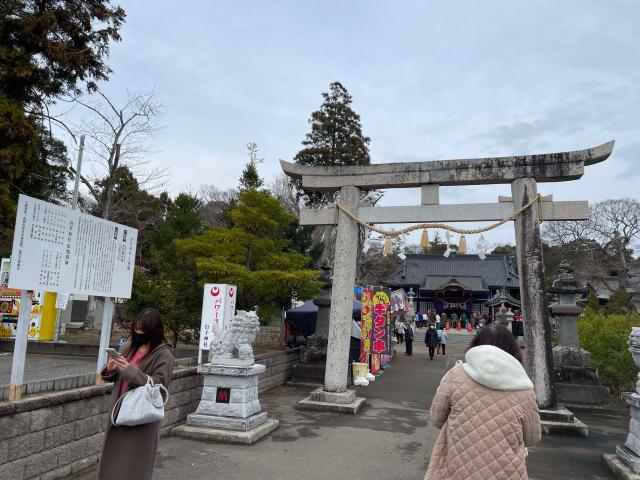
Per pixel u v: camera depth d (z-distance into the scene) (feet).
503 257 179.32
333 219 36.32
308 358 46.80
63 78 56.34
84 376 19.43
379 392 42.60
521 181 32.65
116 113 64.08
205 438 24.02
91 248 19.93
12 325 42.06
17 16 50.01
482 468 9.42
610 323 46.14
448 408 10.52
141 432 12.19
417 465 21.84
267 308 45.27
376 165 35.70
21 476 15.53
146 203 78.28
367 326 50.78
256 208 43.96
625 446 22.09
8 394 15.78
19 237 16.22
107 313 20.95
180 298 38.50
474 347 10.88
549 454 24.73
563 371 40.47
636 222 135.13
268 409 33.22
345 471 20.63
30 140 48.70
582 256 145.89
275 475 19.62
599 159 31.65
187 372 26.66
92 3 53.98
